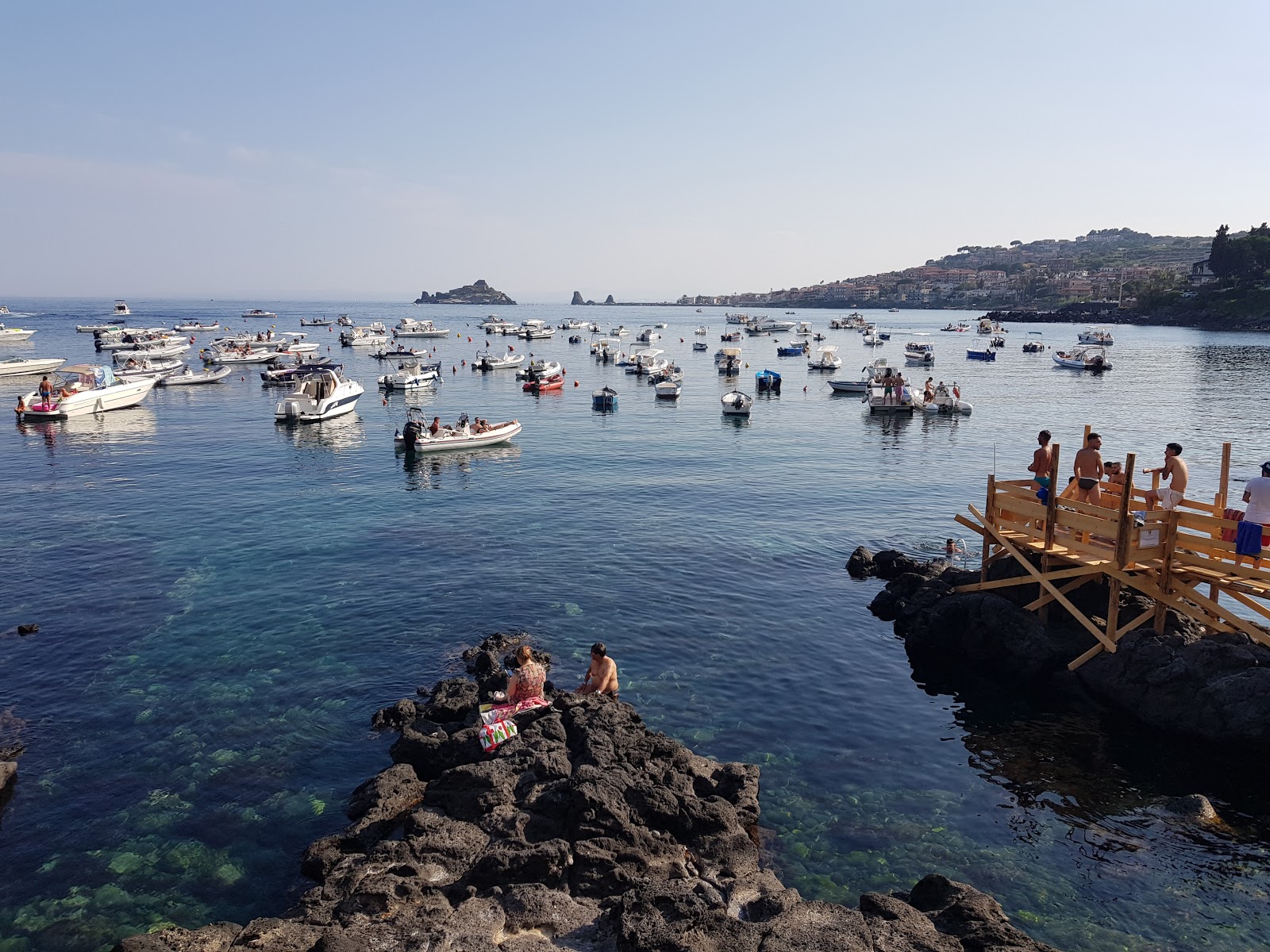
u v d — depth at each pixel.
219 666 18.91
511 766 13.71
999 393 78.56
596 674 16.86
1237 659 16.41
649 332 175.25
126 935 10.98
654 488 38.00
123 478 39.31
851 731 16.67
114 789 14.27
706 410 67.88
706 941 9.53
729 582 25.00
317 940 9.73
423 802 13.45
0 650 19.58
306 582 24.55
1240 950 10.83
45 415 57.50
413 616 21.98
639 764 13.88
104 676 18.38
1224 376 91.75
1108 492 20.75
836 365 105.00
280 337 154.62
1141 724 17.03
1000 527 20.77
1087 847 13.07
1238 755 15.78
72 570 25.33
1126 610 18.86
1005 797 14.46
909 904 10.81
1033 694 18.36
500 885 11.12
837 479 40.00
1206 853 12.94
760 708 17.52
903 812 13.98
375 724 16.41
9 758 15.09
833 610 22.95
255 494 36.22
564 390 82.44
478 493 36.72
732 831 12.59
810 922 10.04
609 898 10.89
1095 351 106.81
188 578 24.80
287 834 13.16
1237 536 16.06
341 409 60.41
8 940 10.88
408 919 10.09
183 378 82.56
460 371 101.81
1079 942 10.97
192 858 12.55
